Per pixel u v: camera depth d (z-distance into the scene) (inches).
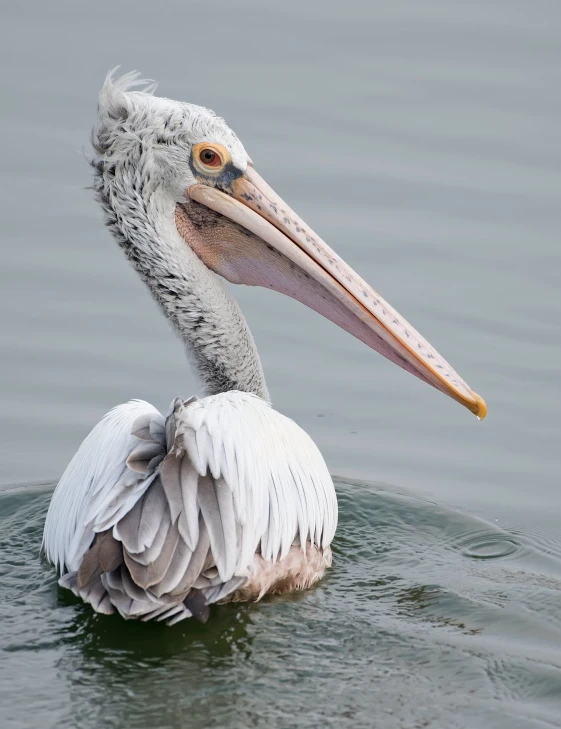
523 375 673.0
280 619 427.2
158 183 504.1
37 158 840.3
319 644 409.4
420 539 528.1
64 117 880.3
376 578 477.7
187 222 512.4
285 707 370.0
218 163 500.7
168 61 949.8
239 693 374.9
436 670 397.1
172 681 380.5
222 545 399.2
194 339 515.8
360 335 504.1
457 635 423.5
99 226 792.9
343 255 754.8
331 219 789.9
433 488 592.1
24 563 472.4
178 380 665.0
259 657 397.1
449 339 695.1
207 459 415.5
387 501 562.9
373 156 852.6
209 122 500.1
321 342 718.5
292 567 450.6
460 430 645.9
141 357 685.3
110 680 378.3
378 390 679.1
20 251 765.3
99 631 406.3
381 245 769.6
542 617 442.6
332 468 608.7
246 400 460.8
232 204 503.2
